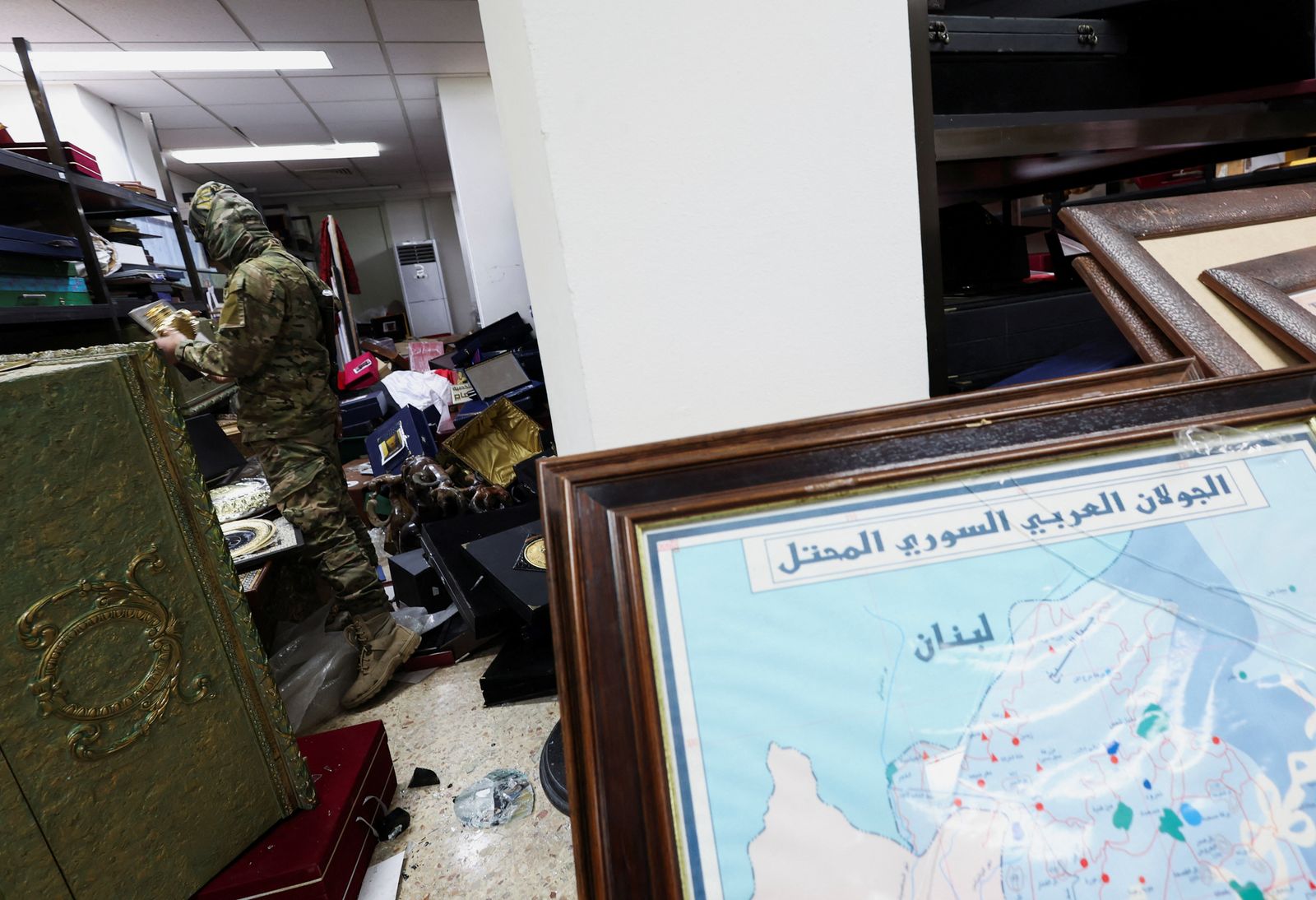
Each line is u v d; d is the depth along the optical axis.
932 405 0.47
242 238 1.63
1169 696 0.38
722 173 0.66
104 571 0.72
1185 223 0.74
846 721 0.37
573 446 0.78
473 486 2.16
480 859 0.98
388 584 2.16
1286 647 0.40
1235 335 0.64
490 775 1.17
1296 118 1.09
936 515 0.43
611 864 0.34
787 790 0.35
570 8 0.58
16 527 0.65
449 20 3.65
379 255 9.32
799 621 0.39
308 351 1.60
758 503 0.42
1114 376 0.51
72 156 2.47
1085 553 0.42
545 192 0.64
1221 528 0.43
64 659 0.69
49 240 2.09
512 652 1.47
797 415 0.74
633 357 0.67
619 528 0.41
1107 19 0.96
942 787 0.36
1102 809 0.35
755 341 0.71
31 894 0.66
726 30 0.63
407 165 7.18
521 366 3.30
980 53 0.86
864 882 0.34
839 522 0.42
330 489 1.58
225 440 2.25
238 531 1.66
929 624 0.40
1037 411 0.46
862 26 0.68
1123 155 1.30
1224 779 0.36
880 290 0.75
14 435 0.65
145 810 0.75
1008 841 0.34
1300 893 0.34
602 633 0.38
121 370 0.75
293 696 1.43
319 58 3.97
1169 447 0.46
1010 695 0.38
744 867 0.34
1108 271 0.68
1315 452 0.47
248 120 5.05
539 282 0.80
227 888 0.81
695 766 0.36
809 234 0.70
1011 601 0.41
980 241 1.28
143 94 4.27
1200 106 0.99
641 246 0.65
